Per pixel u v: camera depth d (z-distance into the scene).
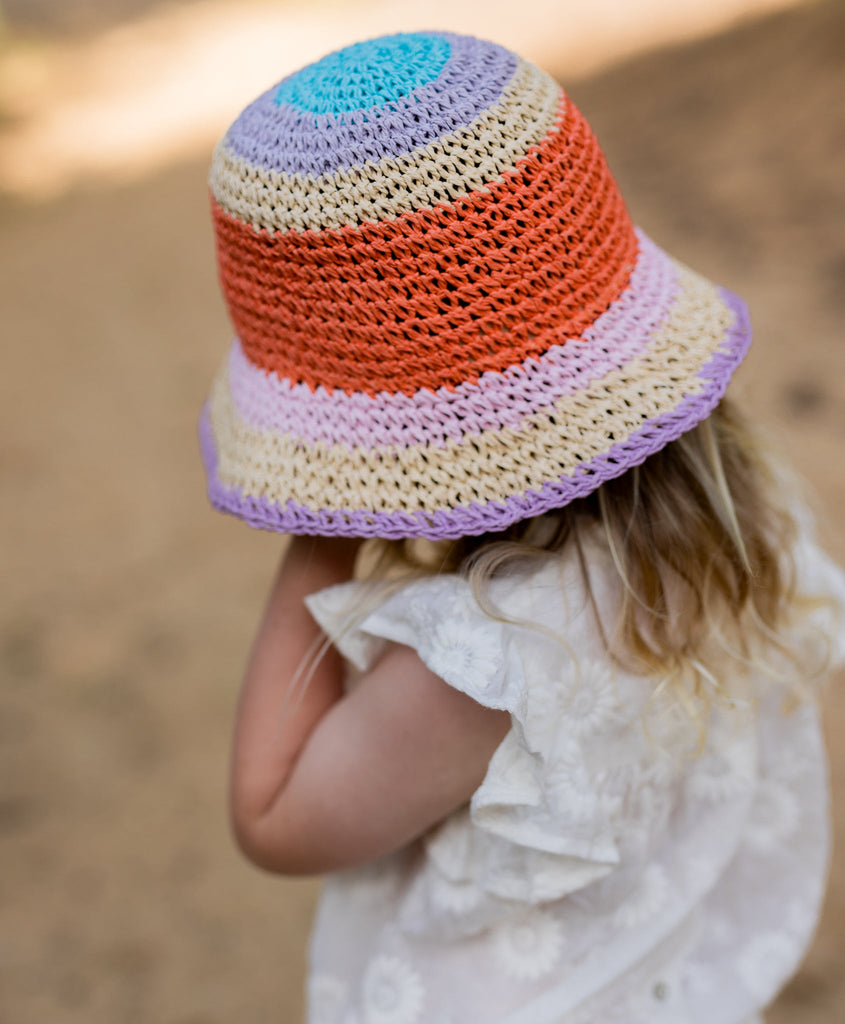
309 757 1.05
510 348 0.94
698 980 1.23
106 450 5.27
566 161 0.96
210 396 1.28
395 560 1.15
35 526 4.72
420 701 0.98
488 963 1.10
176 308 6.88
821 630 1.24
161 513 4.67
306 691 1.12
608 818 1.03
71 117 12.28
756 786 1.22
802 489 1.39
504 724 0.98
